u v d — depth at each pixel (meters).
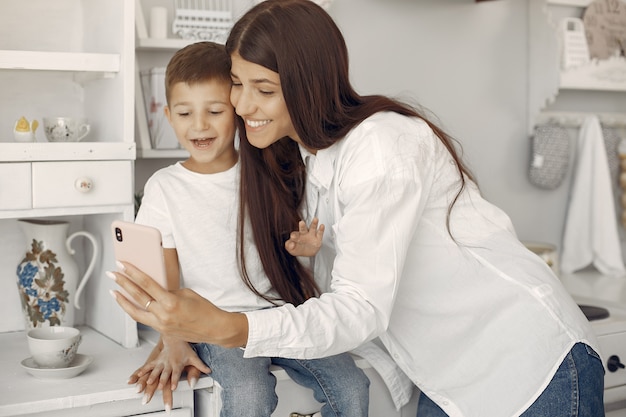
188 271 1.47
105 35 1.66
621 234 2.64
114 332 1.66
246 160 1.43
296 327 1.13
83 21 1.80
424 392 1.37
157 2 1.89
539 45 2.39
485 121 2.39
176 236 1.45
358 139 1.25
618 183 2.58
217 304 1.46
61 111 1.81
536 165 2.40
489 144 2.40
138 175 1.90
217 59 1.44
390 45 2.21
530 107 2.43
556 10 2.46
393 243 1.20
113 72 1.59
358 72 2.17
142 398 1.35
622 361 1.89
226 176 1.50
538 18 2.39
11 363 1.49
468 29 2.33
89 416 1.33
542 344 1.23
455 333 1.32
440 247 1.30
